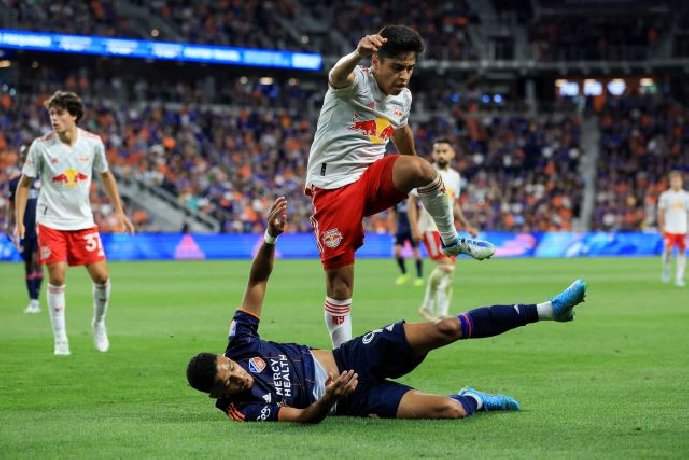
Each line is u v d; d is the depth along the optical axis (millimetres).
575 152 65188
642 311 21781
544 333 17297
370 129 10578
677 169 64500
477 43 68438
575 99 71062
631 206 61406
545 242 55594
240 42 62594
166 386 11719
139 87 61438
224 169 58500
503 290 28547
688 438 8180
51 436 8500
